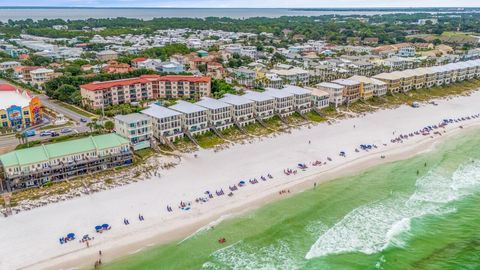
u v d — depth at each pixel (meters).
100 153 115.12
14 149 122.50
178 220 90.75
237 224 89.62
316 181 112.12
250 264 76.75
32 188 103.00
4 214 90.50
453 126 166.75
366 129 161.00
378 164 125.00
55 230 85.44
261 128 155.75
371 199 102.00
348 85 191.25
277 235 85.94
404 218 93.12
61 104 181.88
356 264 77.25
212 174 115.12
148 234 85.19
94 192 102.62
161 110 139.88
